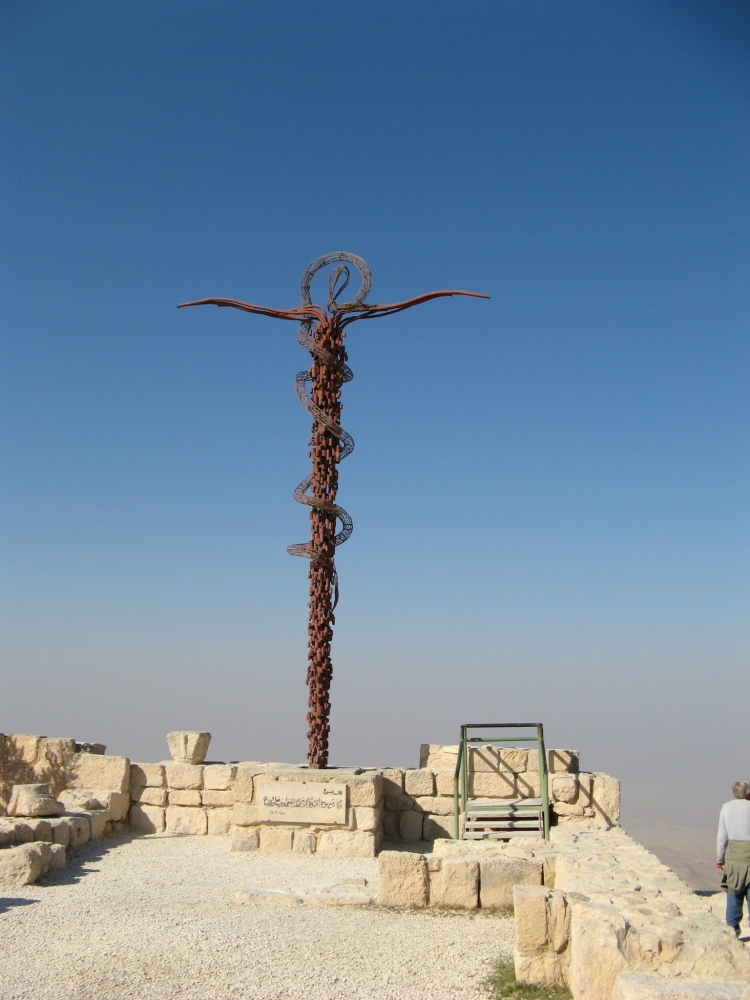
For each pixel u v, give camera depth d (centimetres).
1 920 1289
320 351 2247
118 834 2155
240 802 2036
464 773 2083
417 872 1423
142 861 1848
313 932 1248
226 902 1448
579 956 923
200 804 2217
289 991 1005
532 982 1005
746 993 802
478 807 2055
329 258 2314
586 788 2080
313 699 2169
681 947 886
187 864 1836
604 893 1069
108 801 2138
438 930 1268
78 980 1038
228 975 1057
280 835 2005
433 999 982
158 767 2248
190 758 2267
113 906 1396
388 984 1030
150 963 1098
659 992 820
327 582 2216
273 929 1259
